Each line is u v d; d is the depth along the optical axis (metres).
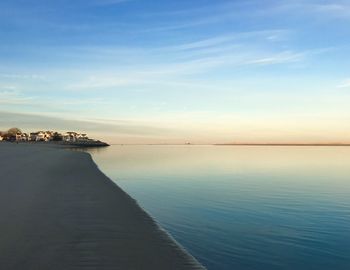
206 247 12.41
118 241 10.59
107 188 21.20
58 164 39.88
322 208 19.62
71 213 14.06
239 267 10.70
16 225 11.90
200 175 37.56
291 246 12.64
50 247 9.73
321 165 56.00
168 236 11.36
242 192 25.48
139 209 15.30
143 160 65.81
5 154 58.59
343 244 12.93
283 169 47.47
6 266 8.25
